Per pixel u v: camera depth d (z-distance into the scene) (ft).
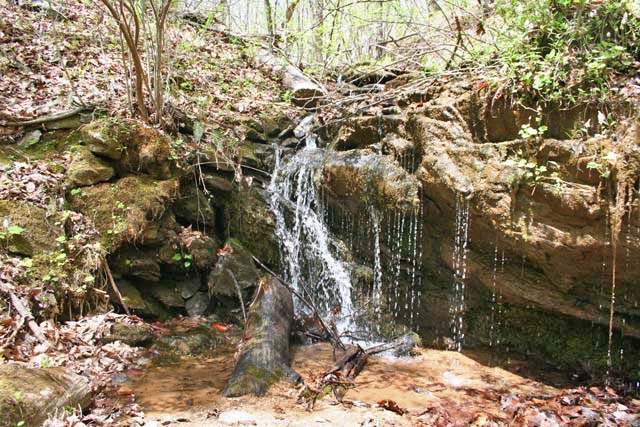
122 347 14.26
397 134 17.65
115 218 16.37
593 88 13.10
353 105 22.80
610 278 13.03
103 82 20.94
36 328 13.02
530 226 13.50
